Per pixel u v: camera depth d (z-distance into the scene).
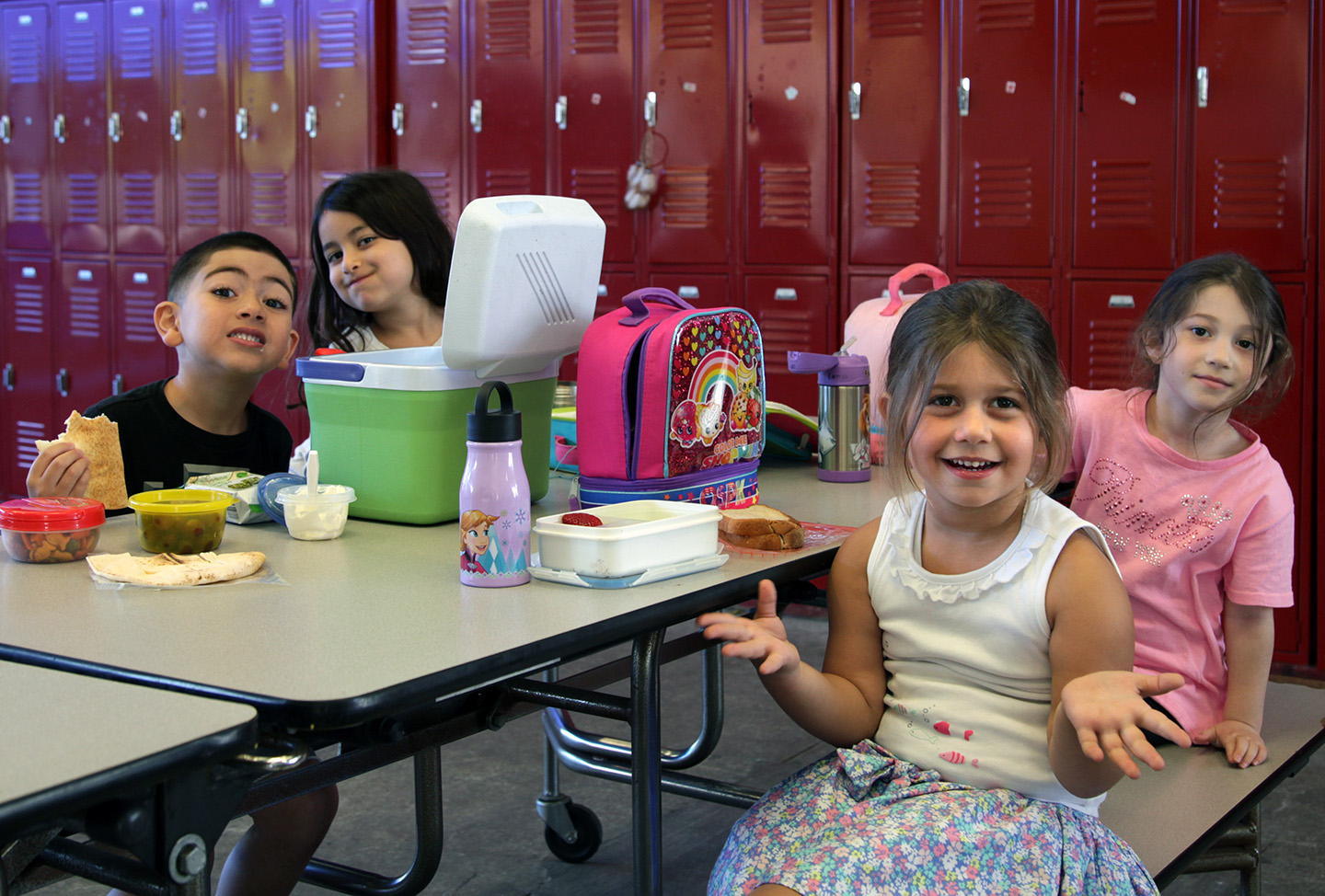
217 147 4.29
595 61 3.71
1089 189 3.23
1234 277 1.43
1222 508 1.45
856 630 1.20
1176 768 1.35
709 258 3.65
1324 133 2.97
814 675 1.12
